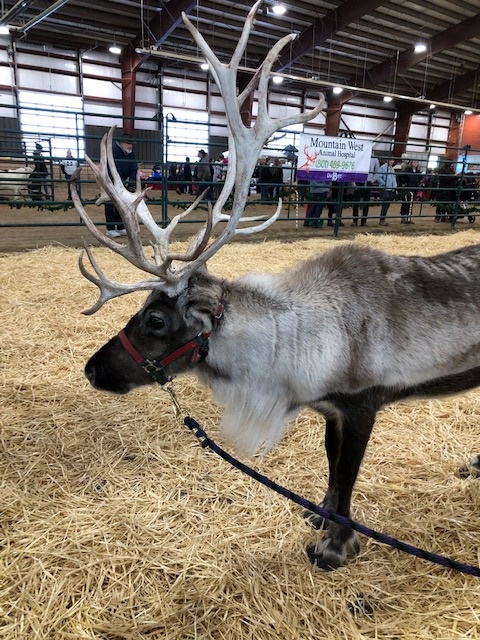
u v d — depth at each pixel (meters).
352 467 2.23
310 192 11.38
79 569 2.20
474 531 2.48
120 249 2.05
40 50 21.75
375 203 10.85
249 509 2.60
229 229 2.19
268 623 1.99
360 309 2.19
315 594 2.12
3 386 3.69
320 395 2.22
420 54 23.39
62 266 6.82
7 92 21.61
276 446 3.11
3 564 2.21
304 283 2.29
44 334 4.56
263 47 22.20
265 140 2.16
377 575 2.23
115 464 2.91
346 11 19.47
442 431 3.29
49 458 2.95
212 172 13.23
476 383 2.44
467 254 2.48
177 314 2.14
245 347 2.17
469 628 1.98
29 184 13.79
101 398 3.60
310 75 25.50
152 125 24.78
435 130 33.12
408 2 19.59
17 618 1.97
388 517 2.57
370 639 1.93
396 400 2.38
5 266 6.71
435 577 2.21
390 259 2.37
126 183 8.73
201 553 2.32
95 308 2.10
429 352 2.21
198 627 1.97
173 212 13.65
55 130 22.91
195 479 2.80
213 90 25.78
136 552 2.31
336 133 27.91
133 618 1.98
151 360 2.24
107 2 18.45
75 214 13.09
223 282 2.24
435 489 2.75
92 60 22.84
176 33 20.72
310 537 2.45
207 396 3.68
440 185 14.16
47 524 2.44
